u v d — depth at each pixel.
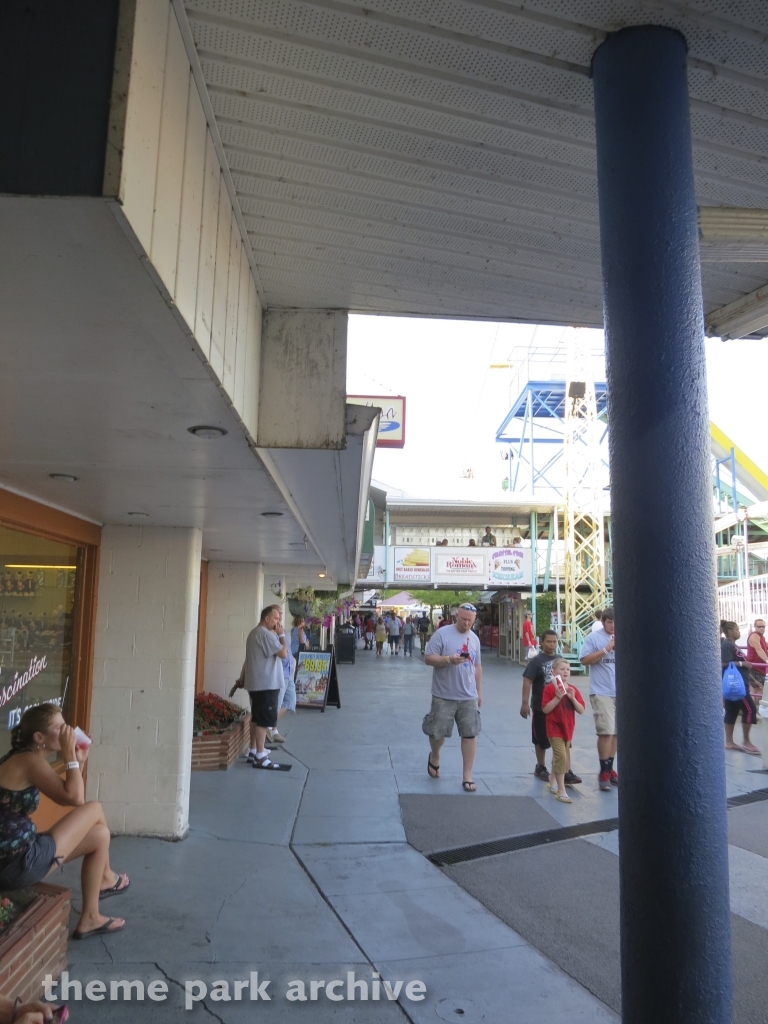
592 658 7.21
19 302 1.84
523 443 28.39
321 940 3.85
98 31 1.47
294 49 1.97
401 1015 3.18
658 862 1.65
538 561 25.19
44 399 2.60
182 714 5.49
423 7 1.84
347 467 3.94
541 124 2.30
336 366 3.52
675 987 1.61
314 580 15.82
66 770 3.60
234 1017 3.12
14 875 3.21
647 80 1.92
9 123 1.43
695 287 1.86
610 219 1.92
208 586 9.57
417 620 33.72
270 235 2.92
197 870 4.78
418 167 2.51
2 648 4.53
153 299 1.81
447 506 24.67
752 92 2.23
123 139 1.43
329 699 12.70
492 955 3.73
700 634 1.70
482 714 12.12
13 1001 2.79
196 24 1.87
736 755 9.02
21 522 4.46
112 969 3.46
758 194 2.82
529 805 6.50
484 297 3.54
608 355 1.89
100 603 5.57
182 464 3.59
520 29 1.91
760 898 4.60
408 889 4.57
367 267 3.18
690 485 1.75
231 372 2.69
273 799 6.51
